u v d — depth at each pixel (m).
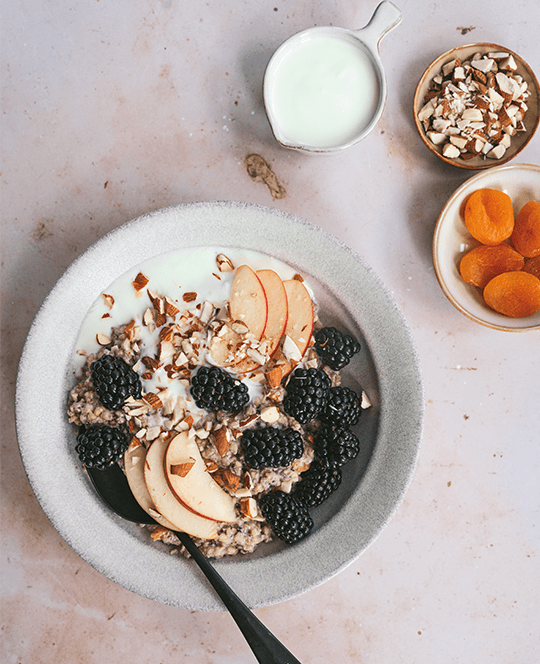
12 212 0.55
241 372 0.50
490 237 0.53
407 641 0.55
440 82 0.53
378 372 0.51
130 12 0.55
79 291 0.50
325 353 0.51
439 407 0.55
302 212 0.55
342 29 0.51
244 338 0.50
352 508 0.51
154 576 0.50
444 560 0.55
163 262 0.51
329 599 0.55
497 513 0.55
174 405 0.50
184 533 0.50
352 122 0.52
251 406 0.50
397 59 0.55
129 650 0.55
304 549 0.51
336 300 0.52
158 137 0.55
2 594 0.55
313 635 0.55
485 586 0.55
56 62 0.55
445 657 0.55
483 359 0.55
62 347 0.50
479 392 0.55
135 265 0.51
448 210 0.52
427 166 0.55
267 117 0.52
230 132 0.55
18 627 0.55
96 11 0.55
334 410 0.50
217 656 0.55
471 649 0.55
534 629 0.55
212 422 0.50
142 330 0.51
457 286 0.54
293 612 0.55
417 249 0.55
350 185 0.55
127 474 0.51
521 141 0.53
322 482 0.50
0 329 0.54
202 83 0.55
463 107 0.52
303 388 0.49
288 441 0.49
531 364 0.55
